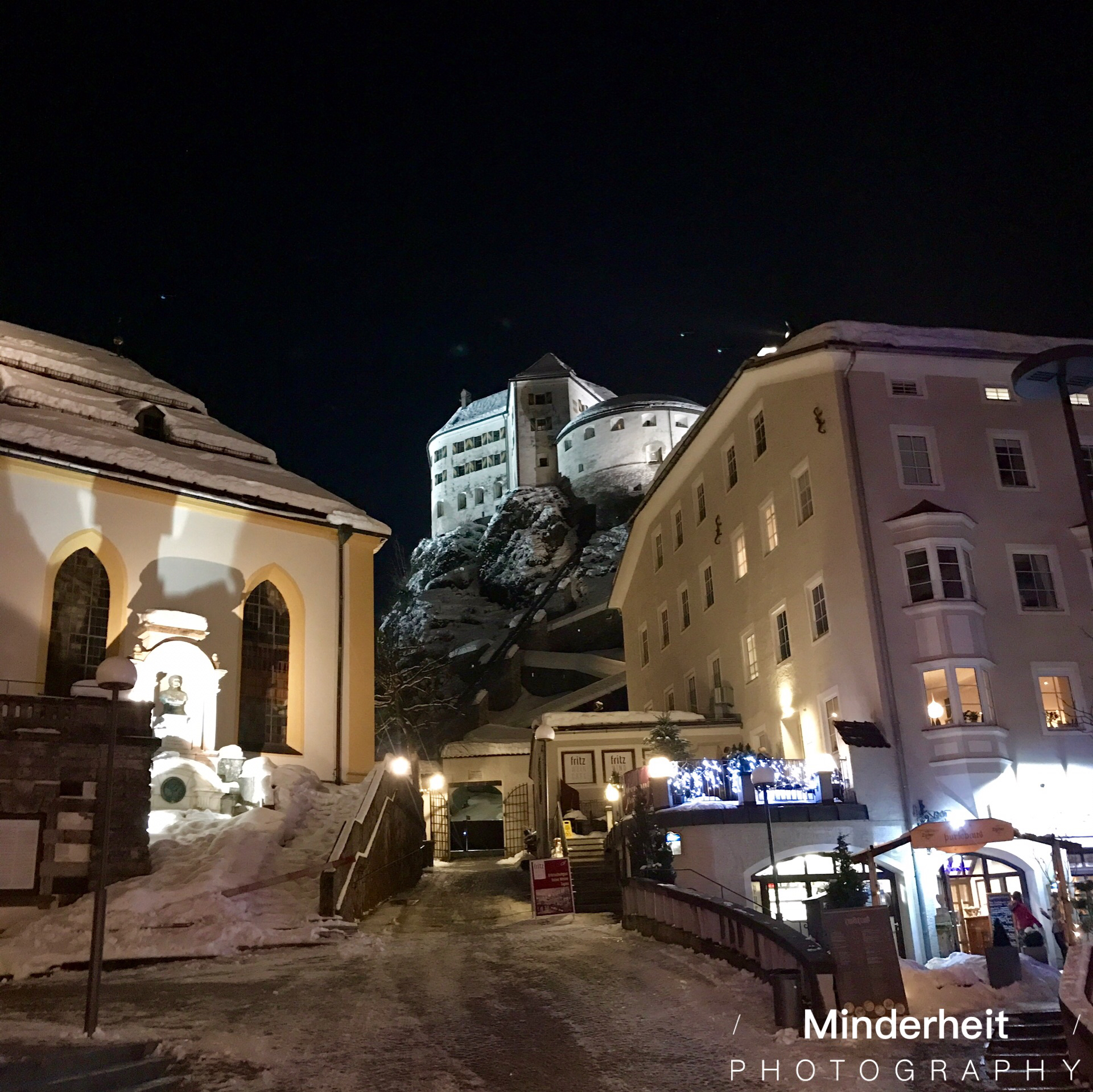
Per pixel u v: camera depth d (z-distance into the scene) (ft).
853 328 95.61
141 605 101.30
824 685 91.25
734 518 112.98
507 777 161.17
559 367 351.05
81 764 74.02
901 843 61.05
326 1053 38.60
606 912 81.56
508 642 265.95
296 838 87.40
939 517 86.63
